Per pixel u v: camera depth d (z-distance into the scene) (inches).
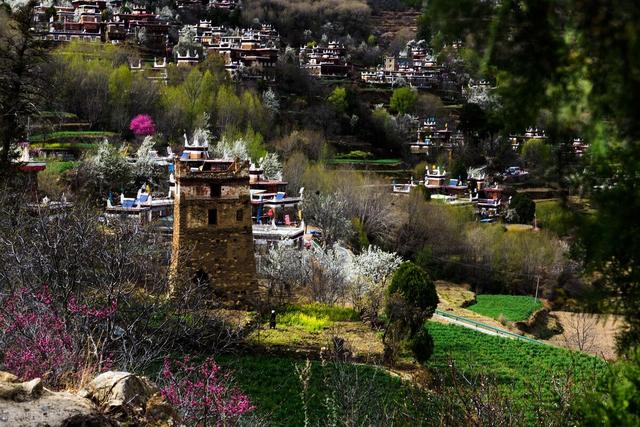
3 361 850.1
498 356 2348.7
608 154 262.1
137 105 5344.5
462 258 4151.1
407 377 1702.8
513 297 3799.2
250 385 1565.0
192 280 2063.2
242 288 2228.1
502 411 800.3
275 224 3223.4
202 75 6087.6
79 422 492.1
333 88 7667.3
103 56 6264.8
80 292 1152.8
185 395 907.4
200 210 2186.3
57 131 4702.3
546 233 4104.3
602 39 227.6
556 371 1700.3
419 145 6496.1
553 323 3405.5
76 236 1273.4
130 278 1528.1
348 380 1123.9
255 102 5792.3
